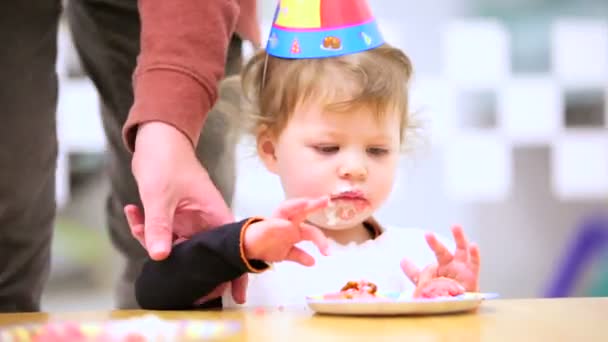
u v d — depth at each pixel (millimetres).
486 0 3467
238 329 993
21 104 1645
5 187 1643
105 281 3387
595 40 3234
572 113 3312
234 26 1550
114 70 1884
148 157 1317
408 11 3311
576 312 1154
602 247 3254
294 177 1595
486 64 3158
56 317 1219
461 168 3166
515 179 3338
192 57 1408
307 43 1602
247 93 1736
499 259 3324
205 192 1342
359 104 1533
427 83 3125
